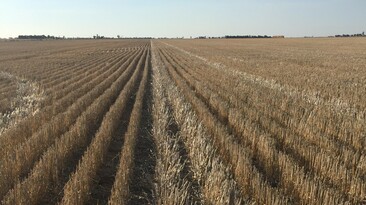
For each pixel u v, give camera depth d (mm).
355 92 13703
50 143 7953
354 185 5297
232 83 17172
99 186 6367
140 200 5863
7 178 5855
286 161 6250
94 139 8219
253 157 7344
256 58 36094
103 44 98125
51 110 11242
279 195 5098
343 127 8445
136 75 22438
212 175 5902
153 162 7539
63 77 21625
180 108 11195
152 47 76062
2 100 13898
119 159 7691
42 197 5664
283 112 10367
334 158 6438
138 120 10367
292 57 37781
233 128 9148
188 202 5457
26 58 41969
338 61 31859
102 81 20062
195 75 21250
